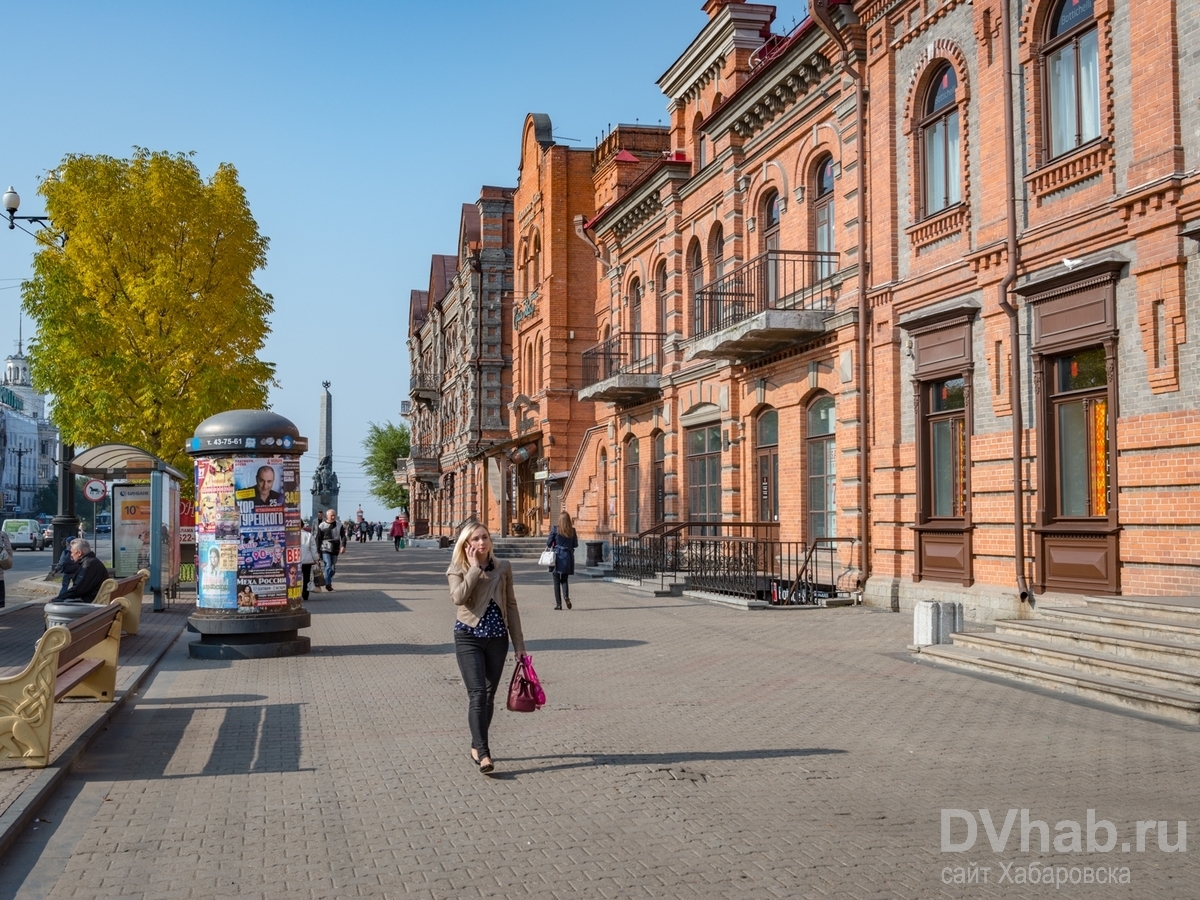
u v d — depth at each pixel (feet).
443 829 19.70
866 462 57.36
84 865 17.75
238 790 22.50
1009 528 46.21
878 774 23.25
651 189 91.76
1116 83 40.37
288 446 43.70
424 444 234.38
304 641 43.80
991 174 47.75
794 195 68.18
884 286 55.72
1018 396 45.16
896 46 55.62
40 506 417.28
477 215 181.27
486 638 24.32
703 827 19.62
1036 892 16.24
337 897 16.24
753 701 31.99
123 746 26.71
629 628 51.26
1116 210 39.91
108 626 30.89
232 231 86.99
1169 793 21.52
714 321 77.20
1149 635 32.96
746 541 63.82
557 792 22.20
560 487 127.95
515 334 148.25
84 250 83.25
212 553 43.01
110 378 79.51
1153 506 38.04
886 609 54.54
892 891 16.29
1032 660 34.94
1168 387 37.55
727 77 82.38
